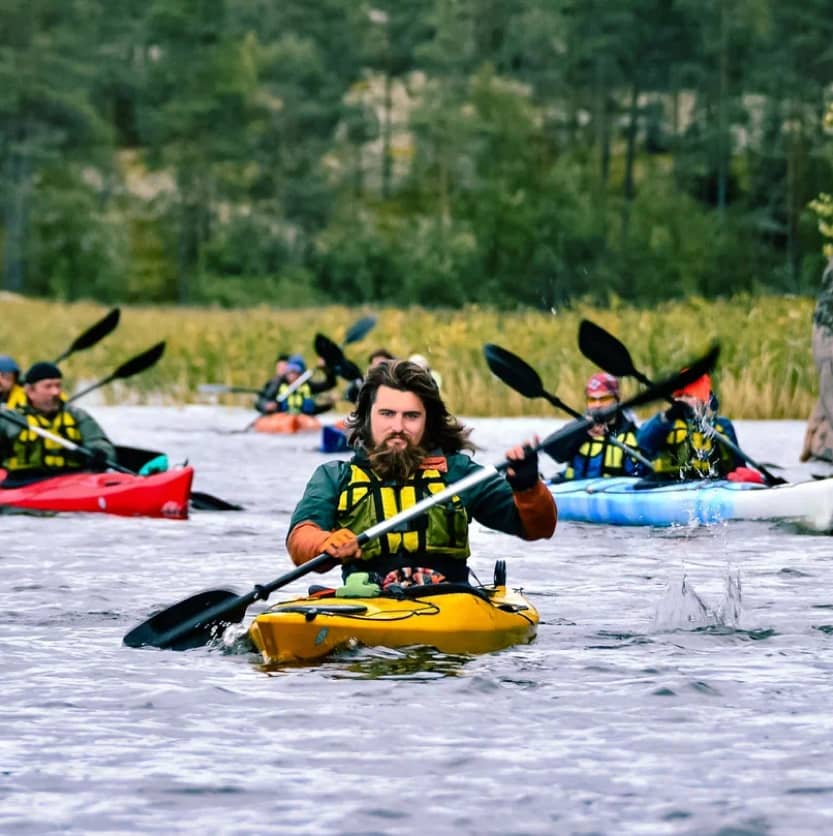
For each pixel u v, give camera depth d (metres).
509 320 93.31
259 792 14.38
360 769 15.12
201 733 16.47
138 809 13.90
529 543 35.31
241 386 96.31
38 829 13.35
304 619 20.20
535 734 16.41
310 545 21.23
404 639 20.41
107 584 27.64
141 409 90.50
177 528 37.38
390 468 21.59
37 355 108.94
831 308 55.75
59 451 42.19
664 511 38.31
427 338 88.88
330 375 77.88
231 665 19.98
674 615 24.11
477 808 13.89
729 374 75.88
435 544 21.84
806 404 75.19
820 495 36.41
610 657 20.44
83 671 19.58
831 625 23.23
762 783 14.61
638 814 13.71
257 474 54.00
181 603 21.56
